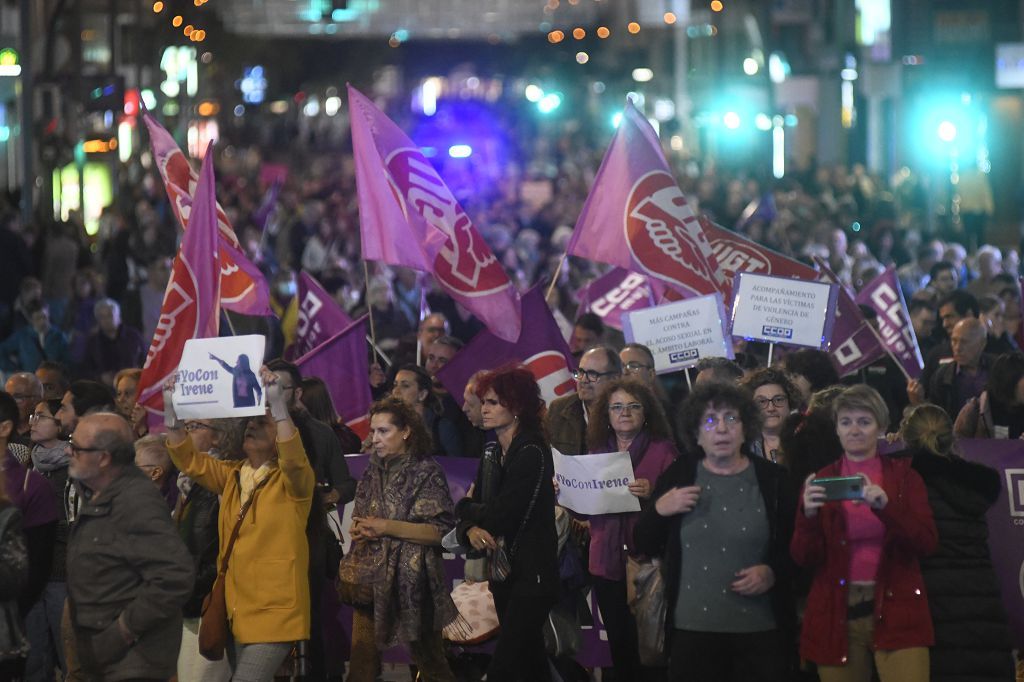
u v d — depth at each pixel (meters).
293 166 104.94
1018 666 14.12
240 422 12.62
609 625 13.27
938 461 11.30
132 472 11.02
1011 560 13.88
